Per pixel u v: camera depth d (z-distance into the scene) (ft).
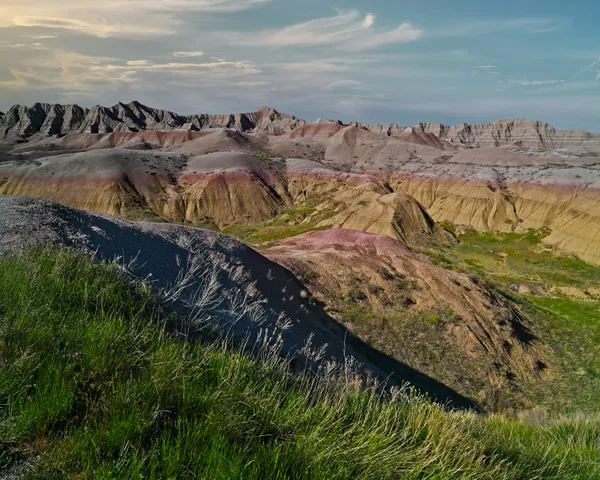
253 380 12.78
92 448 8.12
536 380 78.28
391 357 67.10
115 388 10.02
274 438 10.10
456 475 10.71
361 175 366.22
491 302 97.76
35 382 9.67
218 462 8.11
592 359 90.02
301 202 346.33
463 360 74.23
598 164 330.13
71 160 345.31
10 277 14.49
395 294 89.45
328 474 8.95
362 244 113.39
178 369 11.11
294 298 60.95
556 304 130.31
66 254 18.38
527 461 14.19
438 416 13.89
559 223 252.62
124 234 34.68
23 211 27.76
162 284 26.30
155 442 8.61
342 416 11.84
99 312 14.11
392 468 9.82
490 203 296.71
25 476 7.51
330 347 48.14
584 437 17.99
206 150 542.16
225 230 298.15
